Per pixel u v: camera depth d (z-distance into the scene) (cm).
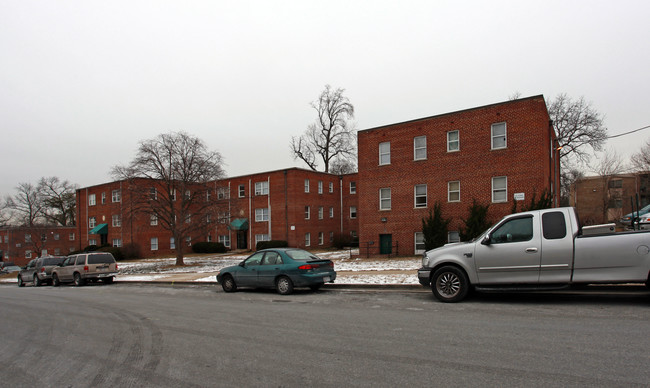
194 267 2809
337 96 5697
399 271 1764
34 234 6203
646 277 853
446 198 2520
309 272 1334
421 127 2639
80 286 2252
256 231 4369
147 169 2961
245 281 1454
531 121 2269
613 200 5072
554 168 2834
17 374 598
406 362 561
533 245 943
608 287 1068
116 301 1405
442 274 1037
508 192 2312
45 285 2611
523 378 482
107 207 4666
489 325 756
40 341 817
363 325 808
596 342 614
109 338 809
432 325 777
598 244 891
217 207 3058
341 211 4672
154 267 2959
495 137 2386
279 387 495
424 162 2612
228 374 551
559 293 1087
